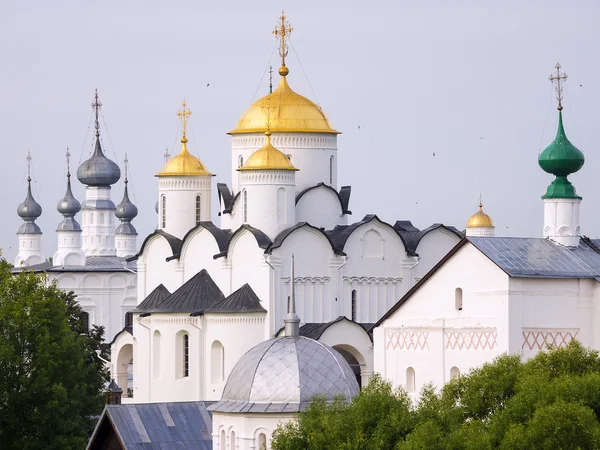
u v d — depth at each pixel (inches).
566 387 5940.0
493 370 6274.6
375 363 7859.3
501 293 7303.2
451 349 7519.7
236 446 6461.6
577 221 7642.7
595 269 7450.8
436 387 7003.0
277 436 6102.4
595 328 7396.7
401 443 5802.2
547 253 7504.9
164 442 6963.6
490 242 7480.3
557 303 7362.2
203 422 7066.9
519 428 5713.6
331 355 6550.2
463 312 7480.3
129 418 7003.0
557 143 7652.6
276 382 6441.9
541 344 7327.8
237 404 6471.5
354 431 5944.9
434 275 7603.4
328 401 6397.6
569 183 7672.2
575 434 5689.0
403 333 7731.3
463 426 5895.7
